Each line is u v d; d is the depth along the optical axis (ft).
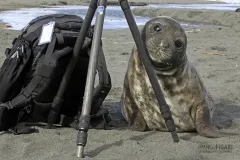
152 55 12.12
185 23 65.62
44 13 74.84
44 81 11.93
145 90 12.97
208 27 52.54
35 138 12.15
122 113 14.83
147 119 13.42
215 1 163.32
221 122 14.96
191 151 10.99
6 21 56.80
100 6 10.69
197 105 13.24
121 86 20.85
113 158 10.50
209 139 12.53
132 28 11.11
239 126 14.21
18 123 12.94
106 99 18.22
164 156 10.66
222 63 27.66
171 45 12.01
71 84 13.17
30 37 12.57
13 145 11.62
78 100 13.60
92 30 12.92
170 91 12.89
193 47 34.86
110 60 28.12
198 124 13.05
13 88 12.51
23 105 12.30
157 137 12.60
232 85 21.36
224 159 10.80
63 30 12.72
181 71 12.88
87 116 10.35
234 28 51.19
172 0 157.07
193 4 139.74
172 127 11.53
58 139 12.01
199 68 25.96
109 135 12.62
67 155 10.62
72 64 12.14
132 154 10.78
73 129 13.11
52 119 12.90
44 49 12.23
